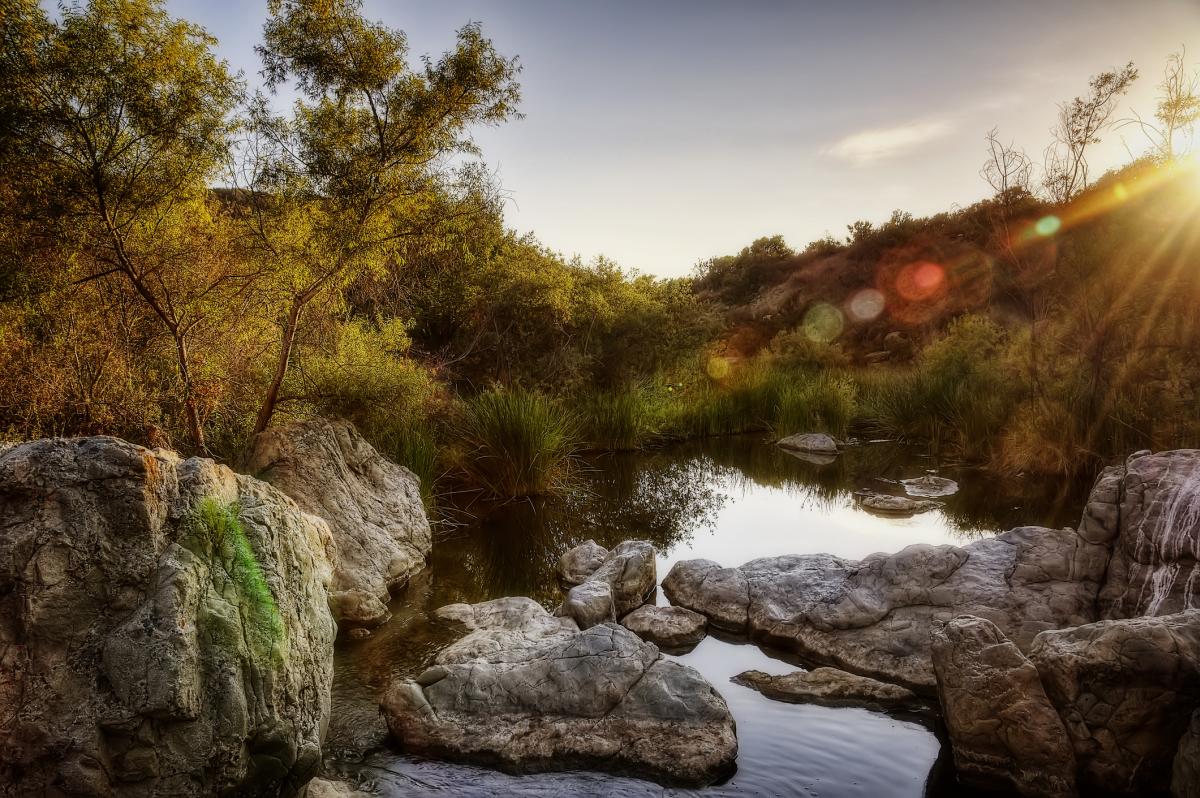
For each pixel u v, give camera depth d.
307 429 7.62
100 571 3.34
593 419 14.97
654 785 4.07
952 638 4.46
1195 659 3.87
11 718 3.04
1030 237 15.06
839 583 6.34
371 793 4.00
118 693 3.13
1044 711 4.03
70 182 6.19
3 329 6.45
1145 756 3.94
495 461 11.24
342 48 7.75
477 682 4.80
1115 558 5.47
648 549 7.37
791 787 4.05
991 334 17.50
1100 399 11.01
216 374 8.04
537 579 7.75
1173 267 10.48
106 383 7.27
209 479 3.88
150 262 7.22
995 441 12.97
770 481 12.61
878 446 15.60
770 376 19.19
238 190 7.96
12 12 5.69
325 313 9.74
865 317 29.03
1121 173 12.03
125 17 6.06
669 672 4.80
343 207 7.99
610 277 17.38
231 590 3.61
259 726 3.45
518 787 4.06
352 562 6.87
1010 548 6.14
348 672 5.47
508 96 8.29
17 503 3.33
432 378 12.69
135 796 3.12
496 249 14.94
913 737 4.57
